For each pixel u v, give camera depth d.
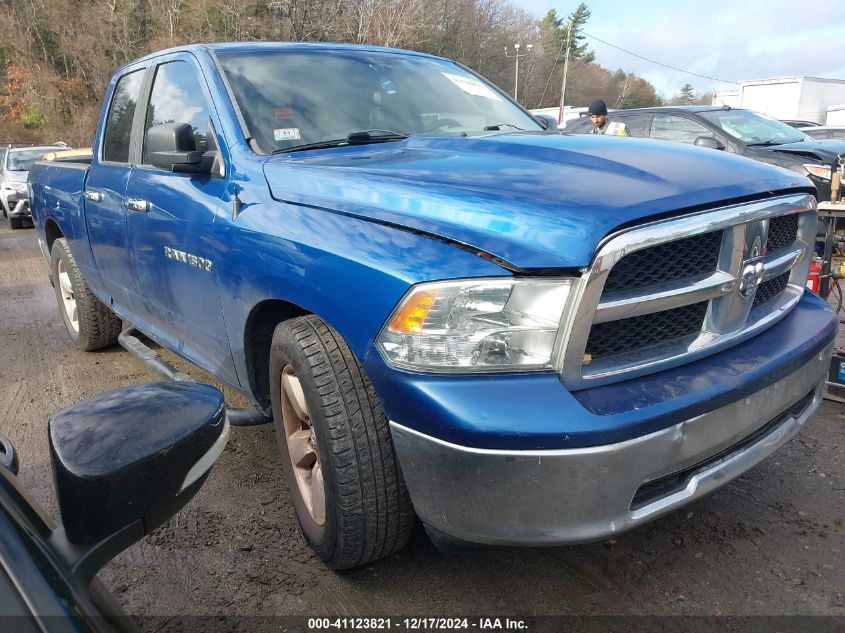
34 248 12.05
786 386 2.21
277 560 2.55
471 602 2.27
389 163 2.46
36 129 40.09
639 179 2.05
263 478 3.18
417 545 2.58
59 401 4.29
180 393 1.25
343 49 3.55
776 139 8.79
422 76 3.61
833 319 2.57
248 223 2.51
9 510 1.02
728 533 2.59
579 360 1.78
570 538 1.77
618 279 1.85
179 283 3.09
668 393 1.87
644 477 1.81
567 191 1.95
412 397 1.79
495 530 1.77
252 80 3.08
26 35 41.38
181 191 3.02
